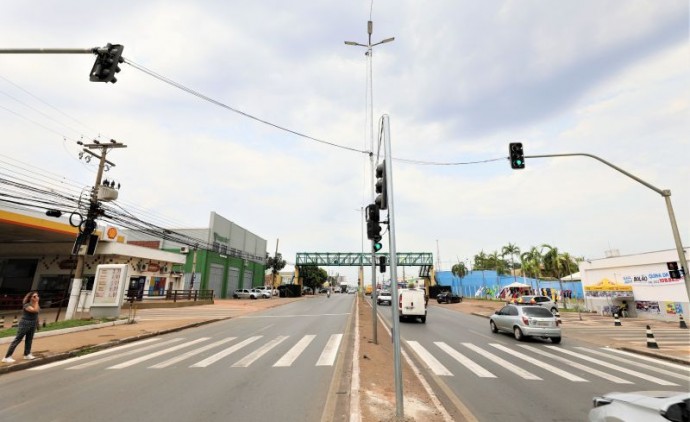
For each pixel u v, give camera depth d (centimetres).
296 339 1431
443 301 4991
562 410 632
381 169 682
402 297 2286
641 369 1025
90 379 809
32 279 3331
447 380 836
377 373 856
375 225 800
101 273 2006
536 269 5006
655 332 1928
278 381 790
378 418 553
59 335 1407
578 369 990
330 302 4681
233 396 680
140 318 2128
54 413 588
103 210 1950
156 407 617
